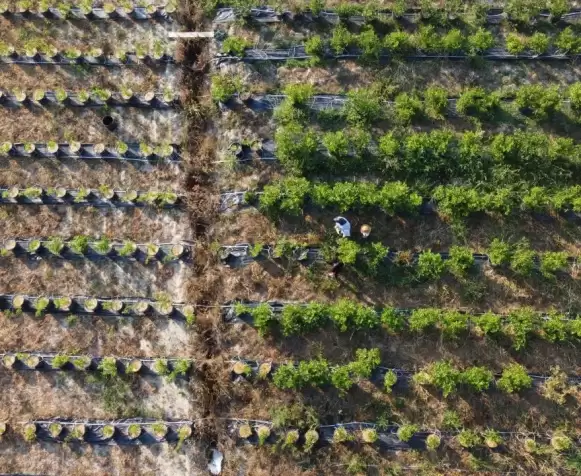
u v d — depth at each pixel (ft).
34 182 50.49
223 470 44.65
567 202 46.80
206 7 52.65
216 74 51.93
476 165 47.65
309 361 45.83
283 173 49.34
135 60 52.39
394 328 44.86
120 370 46.62
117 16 53.57
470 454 43.83
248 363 46.06
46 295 48.16
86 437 45.29
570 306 45.88
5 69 52.80
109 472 44.96
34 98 51.49
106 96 51.01
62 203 49.93
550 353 45.42
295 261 47.44
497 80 50.52
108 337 47.34
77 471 45.01
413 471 43.70
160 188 49.96
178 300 47.70
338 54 51.26
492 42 49.83
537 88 48.08
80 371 46.83
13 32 53.67
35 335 47.52
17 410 46.19
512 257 45.88
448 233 47.60
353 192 46.55
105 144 50.90
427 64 50.98
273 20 52.54
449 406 44.75
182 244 48.26
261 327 45.34
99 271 48.60
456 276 46.83
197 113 50.72
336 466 44.04
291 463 44.21
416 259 47.03
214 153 50.42
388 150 47.37
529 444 43.11
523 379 43.11
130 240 48.96
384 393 45.11
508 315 45.80
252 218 48.65
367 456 44.11
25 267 48.78
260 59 51.75
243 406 45.52
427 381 44.24
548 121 49.42
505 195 46.50
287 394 45.39
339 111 49.83
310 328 46.03
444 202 46.68
